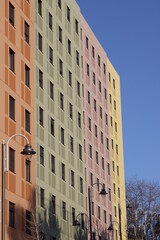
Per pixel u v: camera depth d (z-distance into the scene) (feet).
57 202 222.48
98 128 300.81
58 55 239.91
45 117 217.15
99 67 313.32
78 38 272.31
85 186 266.36
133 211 390.01
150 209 397.19
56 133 228.43
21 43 199.62
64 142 237.25
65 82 246.27
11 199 179.73
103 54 324.60
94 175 285.64
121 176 345.51
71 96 252.83
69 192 238.48
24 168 192.54
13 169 184.34
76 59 266.57
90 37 298.97
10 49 189.98
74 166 248.32
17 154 187.21
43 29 224.33
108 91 329.11
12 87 188.24
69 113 247.91
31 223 190.90
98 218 286.66
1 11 184.85
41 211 204.23
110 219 310.45
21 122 193.16
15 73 191.72
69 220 235.61
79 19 277.85
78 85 265.95
